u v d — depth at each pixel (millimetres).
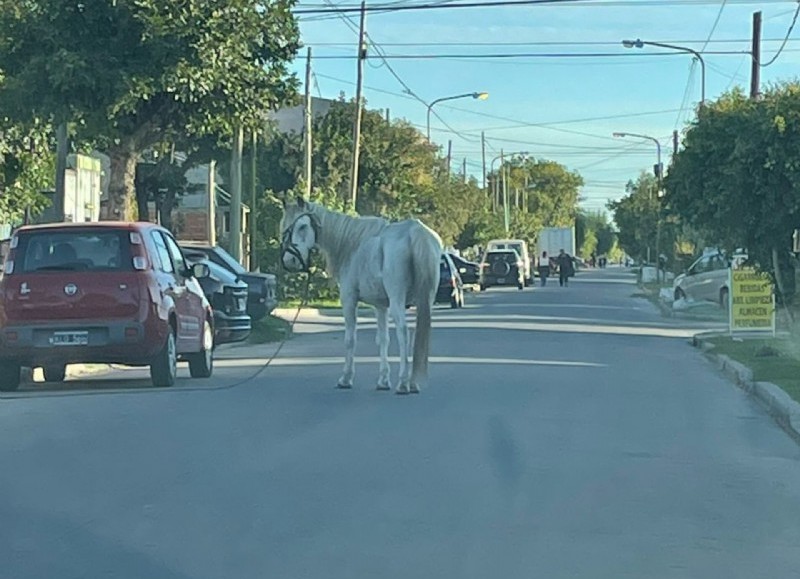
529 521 9156
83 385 17750
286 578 7512
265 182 54156
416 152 65375
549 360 22094
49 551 8109
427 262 16109
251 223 40281
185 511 9289
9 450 11820
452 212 73188
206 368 18594
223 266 27625
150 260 16469
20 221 28984
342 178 54781
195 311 18109
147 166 38906
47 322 16000
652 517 9414
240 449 11953
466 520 9141
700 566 8000
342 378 17109
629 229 100562
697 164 27234
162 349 16484
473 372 19516
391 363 21297
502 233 95375
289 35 23938
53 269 16141
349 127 55531
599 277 97125
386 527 8875
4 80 23078
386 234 16438
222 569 7703
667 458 12023
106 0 22344
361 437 12742
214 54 22641
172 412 14445
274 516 9148
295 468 11023
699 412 15461
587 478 10867
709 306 41062
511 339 27391
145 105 24094
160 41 22188
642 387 18031
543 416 14555
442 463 11367
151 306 16188
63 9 22203
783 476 11227
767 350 22500
